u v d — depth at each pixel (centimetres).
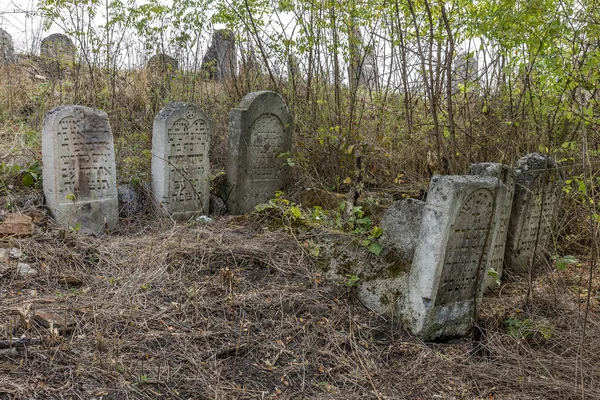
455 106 750
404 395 362
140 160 708
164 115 634
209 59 1071
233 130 699
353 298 464
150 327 394
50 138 547
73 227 556
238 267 499
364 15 696
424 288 416
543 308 472
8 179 604
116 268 479
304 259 509
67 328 368
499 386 375
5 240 480
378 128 795
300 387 357
